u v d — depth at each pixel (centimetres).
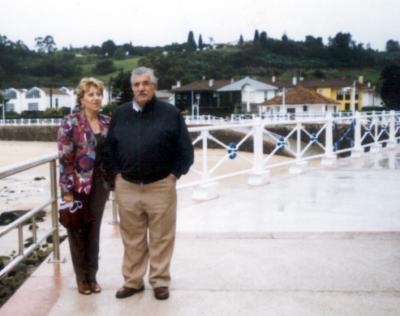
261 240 596
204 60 13725
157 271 427
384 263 511
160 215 416
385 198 852
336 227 658
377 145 1633
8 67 15175
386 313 397
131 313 402
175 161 414
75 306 417
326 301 420
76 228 419
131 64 16950
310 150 3831
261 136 1029
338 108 7831
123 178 418
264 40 16612
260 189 958
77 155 410
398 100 8138
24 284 466
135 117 406
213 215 741
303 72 13700
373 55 18025
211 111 8244
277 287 451
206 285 458
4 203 1800
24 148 5619
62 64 15938
